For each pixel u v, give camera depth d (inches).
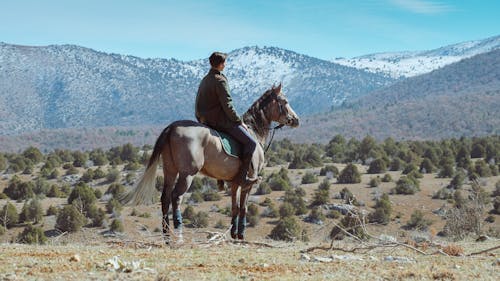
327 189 2982.3
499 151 4072.3
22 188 2950.3
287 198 2645.2
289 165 3833.7
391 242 353.4
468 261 315.3
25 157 4207.7
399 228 2235.5
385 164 3558.1
